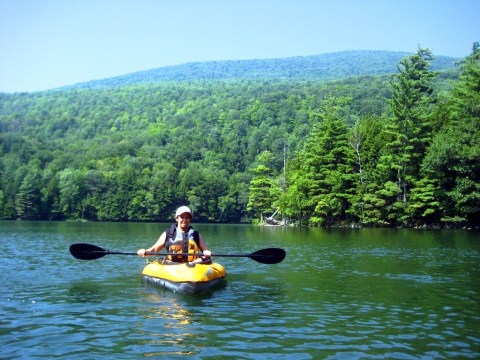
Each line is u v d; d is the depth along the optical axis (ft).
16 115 576.20
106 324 23.09
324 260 51.62
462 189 125.59
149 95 649.20
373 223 160.56
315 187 171.73
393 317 24.93
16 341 20.38
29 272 40.50
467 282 36.27
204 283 31.65
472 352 19.26
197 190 299.79
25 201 291.58
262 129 441.68
